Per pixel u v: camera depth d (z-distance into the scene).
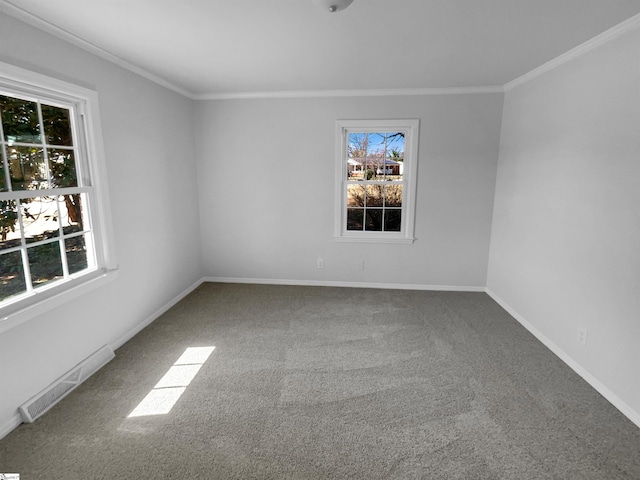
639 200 1.93
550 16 1.95
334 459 1.70
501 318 3.37
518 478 1.59
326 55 2.64
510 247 3.48
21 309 1.94
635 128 1.96
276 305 3.69
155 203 3.31
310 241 4.24
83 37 2.28
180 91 3.71
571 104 2.52
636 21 1.93
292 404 2.11
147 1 1.79
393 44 2.41
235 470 1.63
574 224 2.48
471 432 1.88
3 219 1.94
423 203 3.98
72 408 2.06
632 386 1.97
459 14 1.93
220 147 4.11
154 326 3.19
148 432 1.87
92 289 2.48
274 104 3.95
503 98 3.65
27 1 1.78
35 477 1.59
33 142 2.11
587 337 2.34
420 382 2.33
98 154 2.52
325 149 3.98
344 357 2.66
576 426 1.92
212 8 1.86
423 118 3.79
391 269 4.20
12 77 1.88
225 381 2.35
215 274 4.48
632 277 1.97
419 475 1.61
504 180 3.63
